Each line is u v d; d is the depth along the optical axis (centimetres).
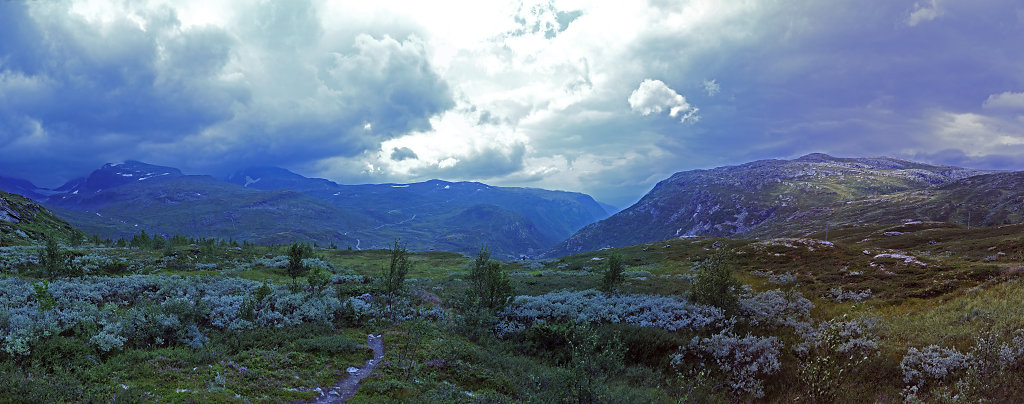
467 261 8888
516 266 8381
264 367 1537
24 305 1812
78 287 2297
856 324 2375
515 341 2402
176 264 4806
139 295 2409
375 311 2503
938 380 1734
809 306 2992
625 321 2644
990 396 1502
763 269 4959
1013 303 2452
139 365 1405
